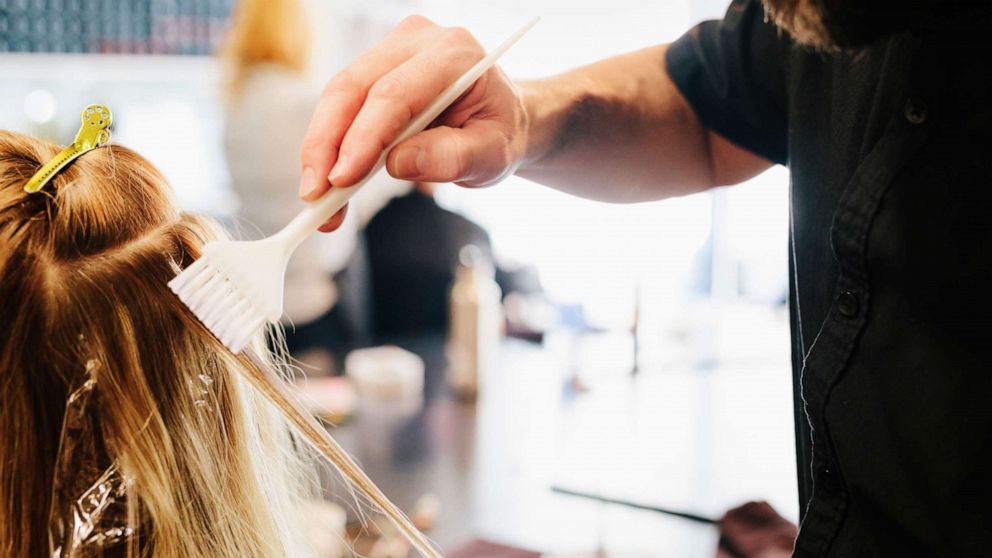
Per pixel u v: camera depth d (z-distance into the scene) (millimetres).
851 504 631
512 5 3467
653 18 3301
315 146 553
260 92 1980
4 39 2764
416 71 559
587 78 809
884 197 595
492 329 1761
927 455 584
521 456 1435
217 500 639
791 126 719
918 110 583
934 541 585
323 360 1991
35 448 556
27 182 580
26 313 549
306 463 931
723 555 1071
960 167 571
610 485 1255
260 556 682
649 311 2400
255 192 2049
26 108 2828
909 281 588
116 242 588
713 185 939
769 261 3166
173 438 602
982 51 557
